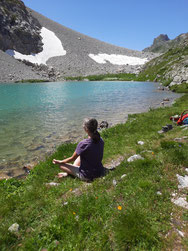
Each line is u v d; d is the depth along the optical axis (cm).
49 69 9625
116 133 1035
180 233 315
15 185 566
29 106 2047
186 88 3606
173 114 1391
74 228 337
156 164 543
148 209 366
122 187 449
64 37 14525
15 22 10425
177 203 390
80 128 1222
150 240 299
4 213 414
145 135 930
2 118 1477
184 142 726
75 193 464
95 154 504
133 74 9738
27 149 879
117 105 2147
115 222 337
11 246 321
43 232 338
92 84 6038
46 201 439
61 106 2064
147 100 2539
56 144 943
